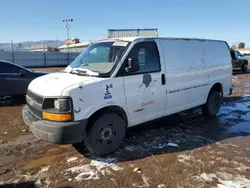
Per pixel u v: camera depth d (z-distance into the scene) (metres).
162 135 5.02
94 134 3.78
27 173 3.45
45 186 3.12
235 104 8.07
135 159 3.88
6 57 32.12
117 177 3.34
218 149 4.32
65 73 4.32
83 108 3.53
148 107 4.46
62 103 3.39
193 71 5.43
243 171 3.51
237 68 18.50
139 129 5.39
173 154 4.09
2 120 6.14
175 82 4.94
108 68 4.00
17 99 8.62
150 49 4.50
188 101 5.40
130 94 4.12
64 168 3.59
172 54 4.92
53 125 3.40
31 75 8.27
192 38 5.63
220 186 3.12
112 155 4.03
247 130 5.41
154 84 4.50
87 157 3.96
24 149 4.29
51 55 35.84
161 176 3.36
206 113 6.38
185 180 3.26
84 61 4.52
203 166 3.66
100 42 4.72
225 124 5.84
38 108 3.67
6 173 3.45
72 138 3.47
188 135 5.05
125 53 4.09
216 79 6.25
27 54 33.72
